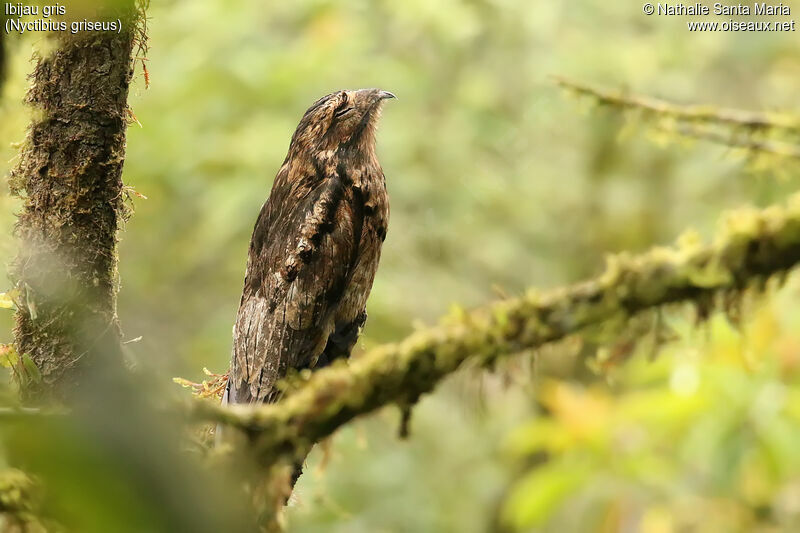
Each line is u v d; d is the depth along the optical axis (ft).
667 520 32.01
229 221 43.50
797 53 46.47
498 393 42.14
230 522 3.66
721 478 28.04
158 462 3.63
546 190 51.55
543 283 51.67
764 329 26.30
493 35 50.47
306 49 45.73
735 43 45.83
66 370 11.71
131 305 47.26
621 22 50.67
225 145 44.09
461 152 48.60
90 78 12.69
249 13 45.34
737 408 27.27
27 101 12.69
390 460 47.34
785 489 32.45
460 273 50.37
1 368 12.71
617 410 31.01
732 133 14.61
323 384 10.37
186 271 49.11
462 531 47.52
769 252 11.25
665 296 11.23
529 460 48.47
